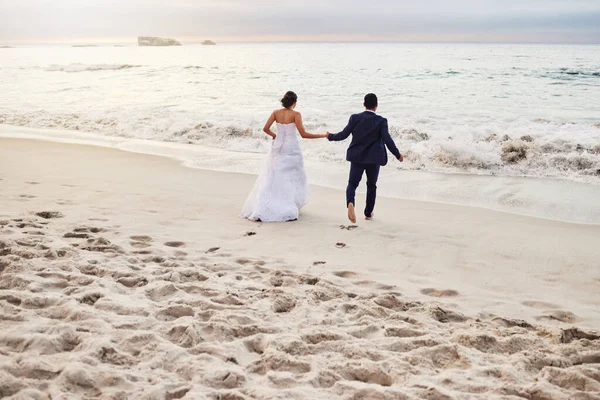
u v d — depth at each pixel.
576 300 4.54
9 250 4.91
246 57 77.12
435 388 2.70
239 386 2.74
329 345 3.32
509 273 5.19
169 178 9.42
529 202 8.03
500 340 3.52
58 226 6.19
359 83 30.61
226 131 14.42
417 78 33.62
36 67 49.84
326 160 11.58
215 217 7.05
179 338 3.33
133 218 6.81
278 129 7.05
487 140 12.40
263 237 6.26
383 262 5.47
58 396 2.42
